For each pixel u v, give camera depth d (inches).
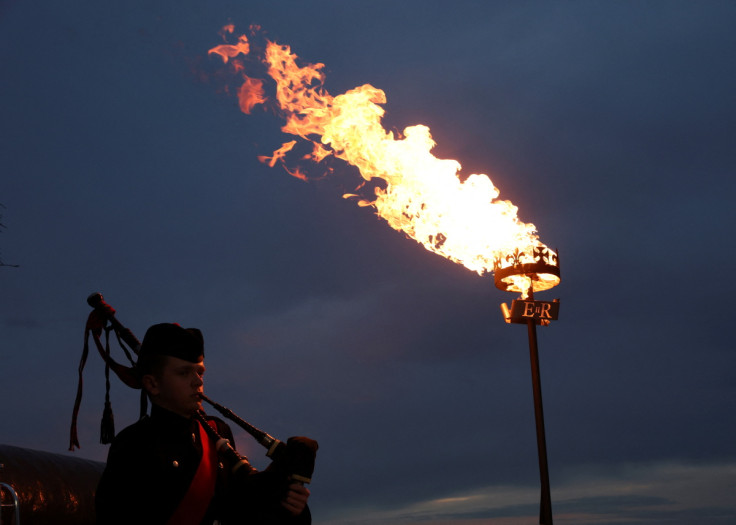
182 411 78.5
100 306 90.9
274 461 77.7
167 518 74.8
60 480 111.9
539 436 156.3
